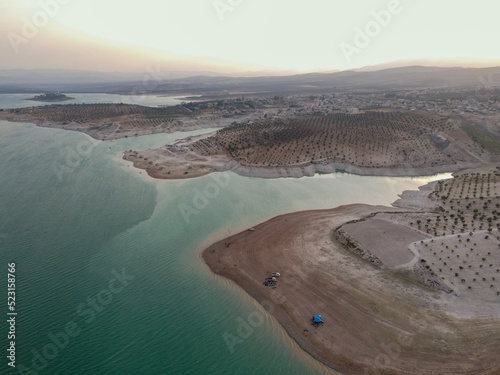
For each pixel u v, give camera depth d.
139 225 85.69
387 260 66.31
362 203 102.19
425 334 48.84
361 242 73.31
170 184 118.44
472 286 57.16
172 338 49.91
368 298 56.78
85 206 96.44
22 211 92.19
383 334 49.38
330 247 73.50
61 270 66.06
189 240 78.69
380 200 105.25
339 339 49.09
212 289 61.25
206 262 69.75
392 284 59.94
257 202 102.62
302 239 77.62
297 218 90.12
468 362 44.12
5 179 117.06
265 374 44.22
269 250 73.31
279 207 98.81
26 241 76.44
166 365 45.38
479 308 53.00
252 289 60.78
